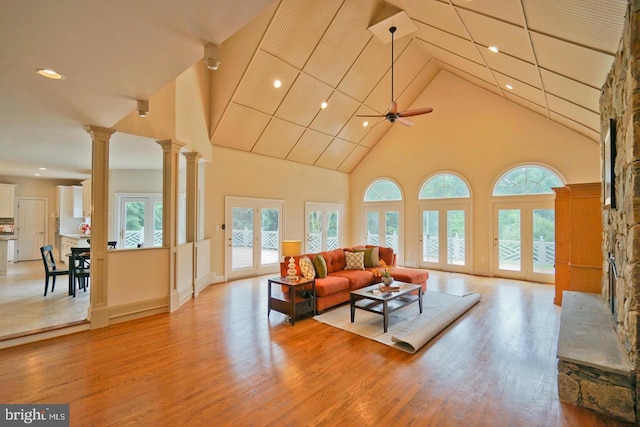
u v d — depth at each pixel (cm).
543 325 389
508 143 679
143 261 422
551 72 391
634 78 212
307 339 347
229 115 594
